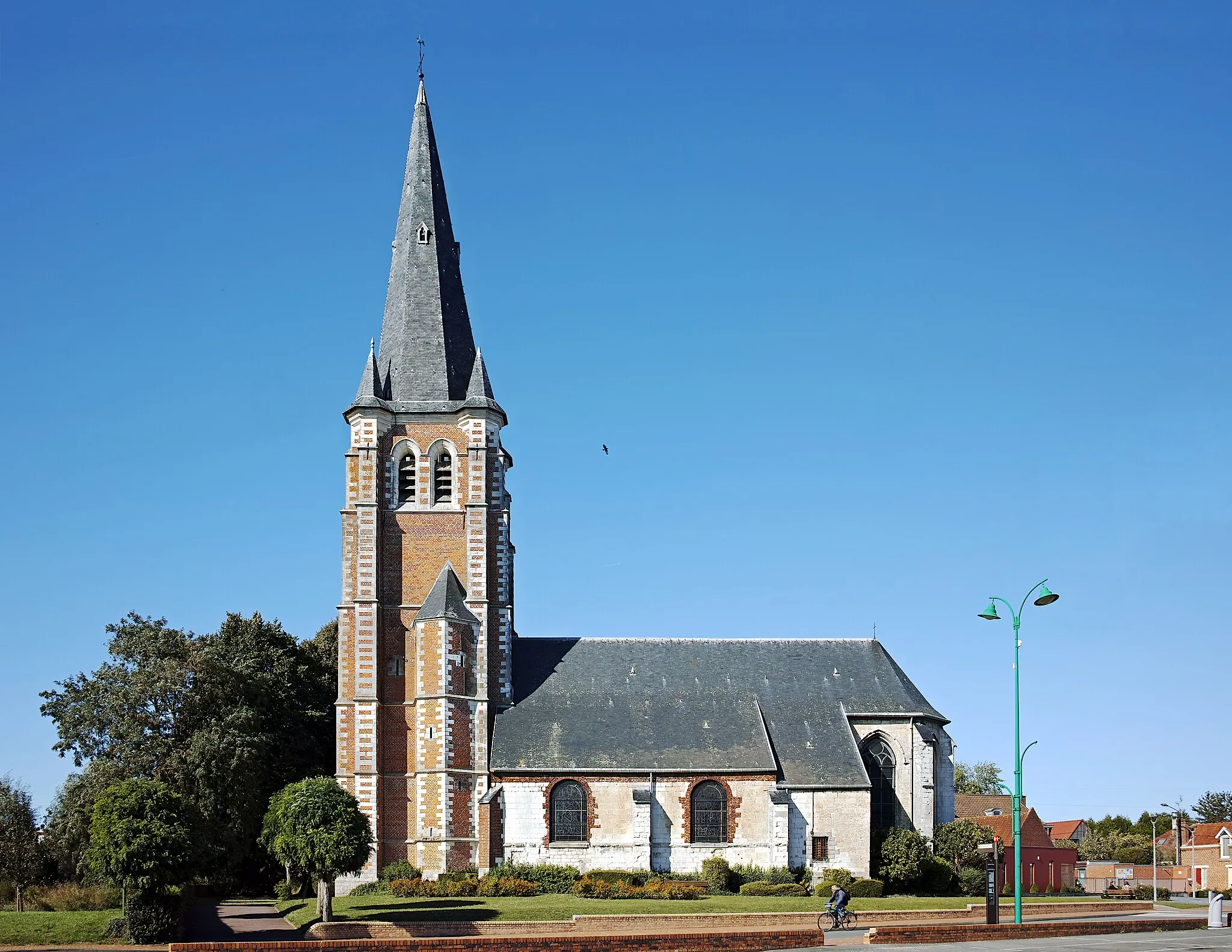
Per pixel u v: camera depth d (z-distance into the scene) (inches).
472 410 2878.9
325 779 2332.7
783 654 3019.2
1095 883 5128.0
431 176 3144.7
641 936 1706.4
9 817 3019.2
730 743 2765.7
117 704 2871.6
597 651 2984.7
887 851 2687.0
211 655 2960.1
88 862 2274.9
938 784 2997.0
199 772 2763.3
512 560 3036.4
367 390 2891.2
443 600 2753.4
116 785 2225.6
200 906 2908.5
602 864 2647.6
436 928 2103.8
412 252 3075.8
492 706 2805.1
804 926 2118.6
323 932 2097.7
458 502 2864.2
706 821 2699.3
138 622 3107.8
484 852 2642.7
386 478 2878.9
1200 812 6727.4
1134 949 1664.6
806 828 2704.2
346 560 2834.6
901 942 1792.6
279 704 3230.8
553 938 1685.5
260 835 2780.5
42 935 2170.3
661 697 2874.0
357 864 2240.4
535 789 2679.6
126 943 2138.3
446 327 3016.7
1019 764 2044.8
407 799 2726.4
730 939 1738.4
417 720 2709.2
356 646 2760.8
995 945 1758.1
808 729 2837.1
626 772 2691.9
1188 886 5118.1
